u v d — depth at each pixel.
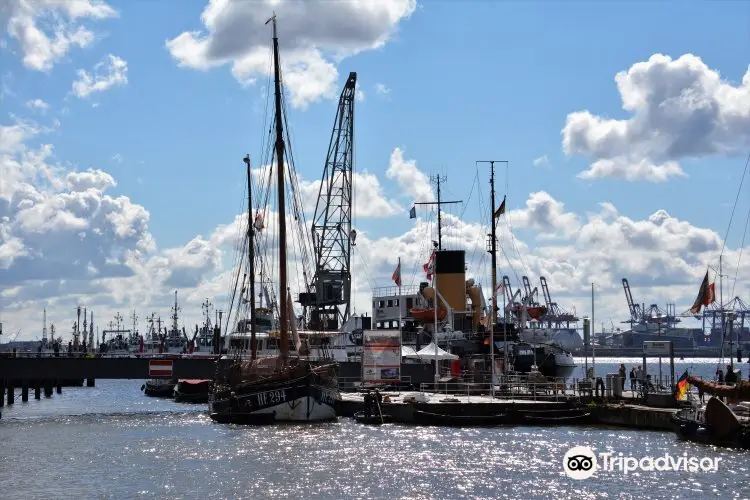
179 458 66.00
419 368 116.19
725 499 50.75
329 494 52.69
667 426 77.38
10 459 66.56
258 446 71.38
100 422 96.12
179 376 113.50
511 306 132.75
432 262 108.25
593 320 114.44
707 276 88.88
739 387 70.69
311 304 166.12
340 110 175.00
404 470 59.84
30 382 190.00
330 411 90.00
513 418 84.88
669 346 87.44
